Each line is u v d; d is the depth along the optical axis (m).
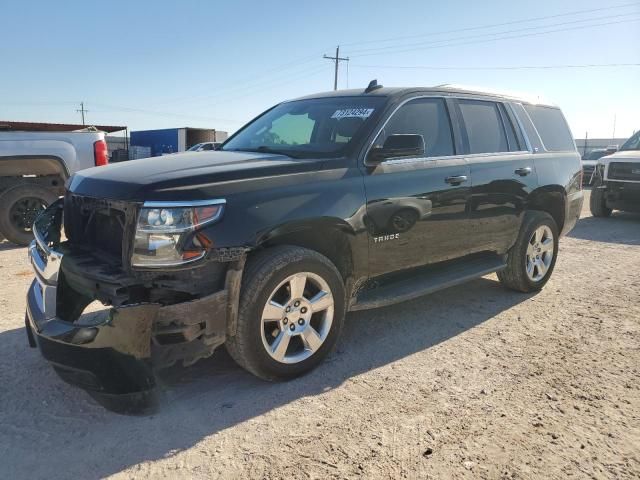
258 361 3.32
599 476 2.61
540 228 5.51
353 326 4.61
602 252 7.93
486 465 2.68
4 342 4.12
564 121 6.29
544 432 2.98
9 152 7.71
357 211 3.74
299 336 3.60
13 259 6.91
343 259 3.82
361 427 3.01
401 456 2.75
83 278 3.23
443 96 4.71
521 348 4.16
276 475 2.59
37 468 2.63
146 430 2.97
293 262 3.36
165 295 3.12
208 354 3.18
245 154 4.09
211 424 3.03
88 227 3.64
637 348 4.18
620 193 11.22
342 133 4.12
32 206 7.93
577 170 6.11
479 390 3.46
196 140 38.97
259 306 3.25
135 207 3.02
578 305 5.27
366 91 4.61
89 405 3.22
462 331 4.52
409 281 4.38
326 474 2.60
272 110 5.22
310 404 3.25
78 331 2.80
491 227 4.93
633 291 5.78
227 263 3.14
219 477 2.58
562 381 3.60
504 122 5.30
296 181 3.49
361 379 3.59
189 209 3.01
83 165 8.24
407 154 3.83
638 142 12.05
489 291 5.72
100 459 2.71
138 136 42.62
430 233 4.34
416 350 4.10
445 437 2.92
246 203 3.21
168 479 2.56
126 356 2.86
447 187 4.41
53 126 12.01
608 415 3.17
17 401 3.25
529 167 5.34
